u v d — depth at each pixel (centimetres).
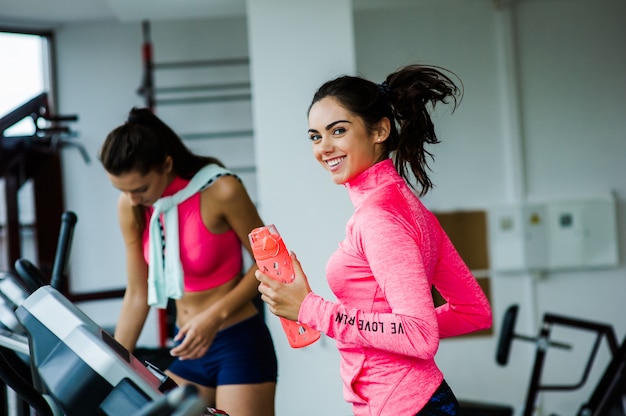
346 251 181
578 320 417
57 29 614
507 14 580
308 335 179
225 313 266
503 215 583
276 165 402
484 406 450
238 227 272
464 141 584
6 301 202
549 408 586
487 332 582
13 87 605
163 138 262
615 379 367
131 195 262
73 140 613
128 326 292
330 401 403
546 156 592
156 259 274
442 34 583
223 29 615
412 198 181
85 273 614
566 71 592
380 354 180
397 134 191
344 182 186
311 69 403
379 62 579
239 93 617
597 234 587
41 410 172
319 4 404
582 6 591
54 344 139
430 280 186
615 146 595
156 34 614
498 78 588
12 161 556
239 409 272
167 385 142
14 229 561
